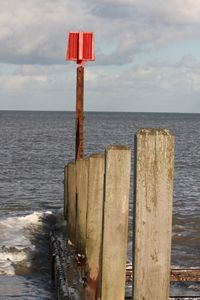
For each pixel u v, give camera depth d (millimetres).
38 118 160500
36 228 14008
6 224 14391
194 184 26875
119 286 4078
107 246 4023
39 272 10125
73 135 71188
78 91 12586
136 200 3338
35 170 33000
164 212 3336
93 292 6266
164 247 3355
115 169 3949
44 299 8391
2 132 75062
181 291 8750
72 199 10016
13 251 11406
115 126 103562
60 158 41031
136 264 3369
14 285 9164
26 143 55844
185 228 15227
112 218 3990
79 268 7758
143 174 3314
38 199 21969
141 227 3342
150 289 3375
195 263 11148
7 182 27422
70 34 12695
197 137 74250
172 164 3320
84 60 12602
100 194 6469
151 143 3303
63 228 12031
